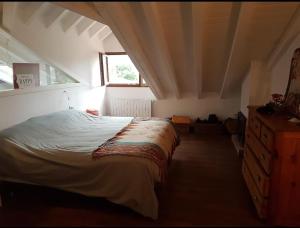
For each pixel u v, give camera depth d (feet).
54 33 11.89
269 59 11.01
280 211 6.95
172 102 17.60
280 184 6.77
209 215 7.57
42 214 7.72
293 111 8.11
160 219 7.38
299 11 7.57
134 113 18.26
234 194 8.78
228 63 10.76
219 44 9.69
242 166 10.36
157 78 13.53
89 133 10.21
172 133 11.49
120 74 18.51
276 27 8.58
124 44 9.47
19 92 10.25
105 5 6.95
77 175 7.82
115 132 10.30
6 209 7.98
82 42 14.78
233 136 14.98
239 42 8.84
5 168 8.41
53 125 10.44
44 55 11.21
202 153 12.91
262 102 12.06
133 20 7.97
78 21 12.71
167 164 8.96
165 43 9.23
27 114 10.83
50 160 7.98
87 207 8.04
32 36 10.28
